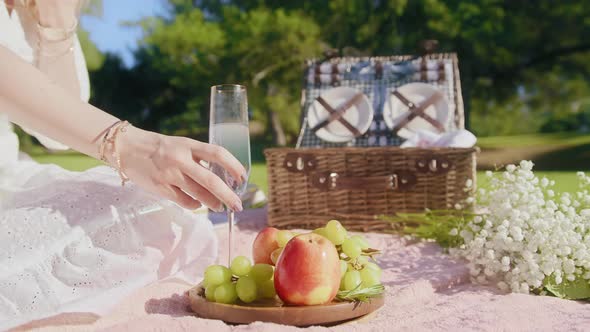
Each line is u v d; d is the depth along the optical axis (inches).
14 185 58.4
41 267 52.5
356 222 109.1
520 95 657.6
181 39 585.9
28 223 53.2
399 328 53.9
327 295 54.1
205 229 65.2
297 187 112.3
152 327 51.3
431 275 73.9
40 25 68.1
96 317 54.0
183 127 755.4
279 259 55.2
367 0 571.8
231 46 593.0
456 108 144.2
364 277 59.9
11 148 63.5
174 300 62.4
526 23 562.9
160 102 749.3
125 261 56.7
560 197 81.0
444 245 89.7
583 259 67.3
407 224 106.4
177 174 48.7
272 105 642.8
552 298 66.2
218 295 56.4
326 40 593.0
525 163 78.7
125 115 748.0
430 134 131.0
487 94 632.4
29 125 49.1
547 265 66.3
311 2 591.2
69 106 49.2
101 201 56.5
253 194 143.9
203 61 605.0
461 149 104.7
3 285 50.9
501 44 559.5
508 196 76.4
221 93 65.3
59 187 56.8
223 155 50.3
